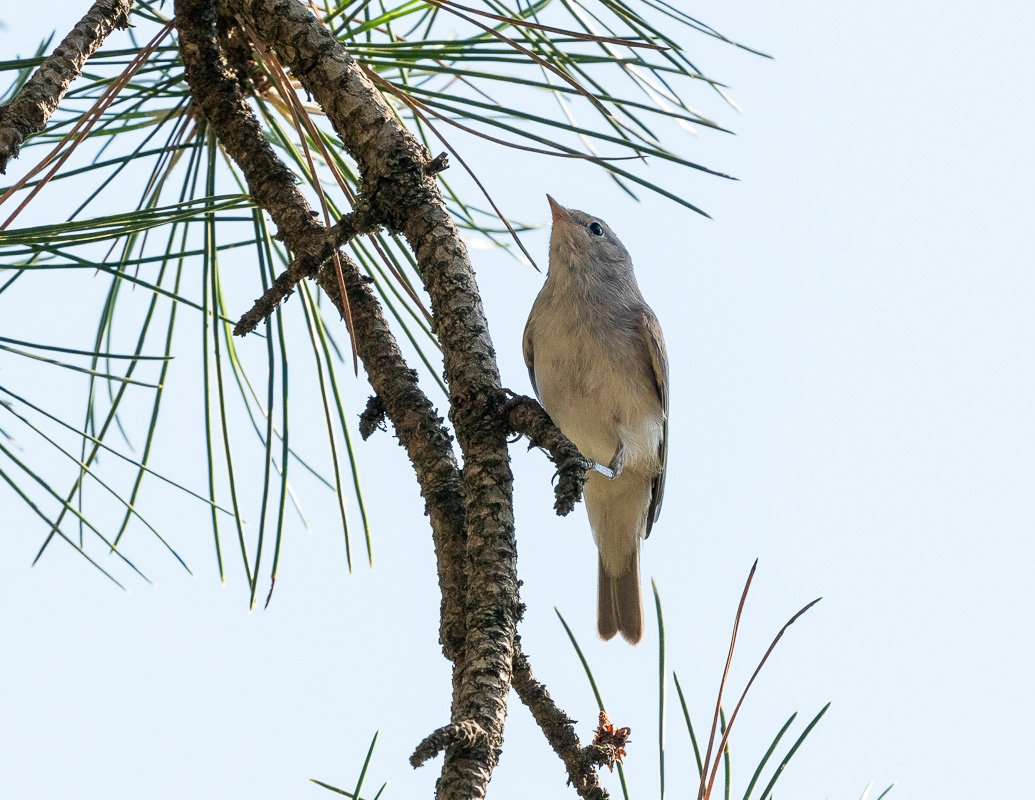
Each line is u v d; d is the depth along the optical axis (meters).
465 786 3.30
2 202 4.61
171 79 6.25
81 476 5.77
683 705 4.21
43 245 4.64
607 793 4.18
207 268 5.86
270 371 5.55
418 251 5.00
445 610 4.39
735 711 4.11
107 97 5.17
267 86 6.54
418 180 5.06
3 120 4.57
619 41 5.12
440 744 3.27
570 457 4.21
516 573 4.13
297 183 6.34
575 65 6.09
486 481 4.32
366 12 6.36
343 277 5.37
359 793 3.73
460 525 4.62
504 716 3.69
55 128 5.92
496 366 4.73
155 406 6.01
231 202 5.30
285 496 5.32
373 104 5.20
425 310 5.75
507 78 6.04
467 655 3.85
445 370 4.77
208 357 5.80
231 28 5.91
